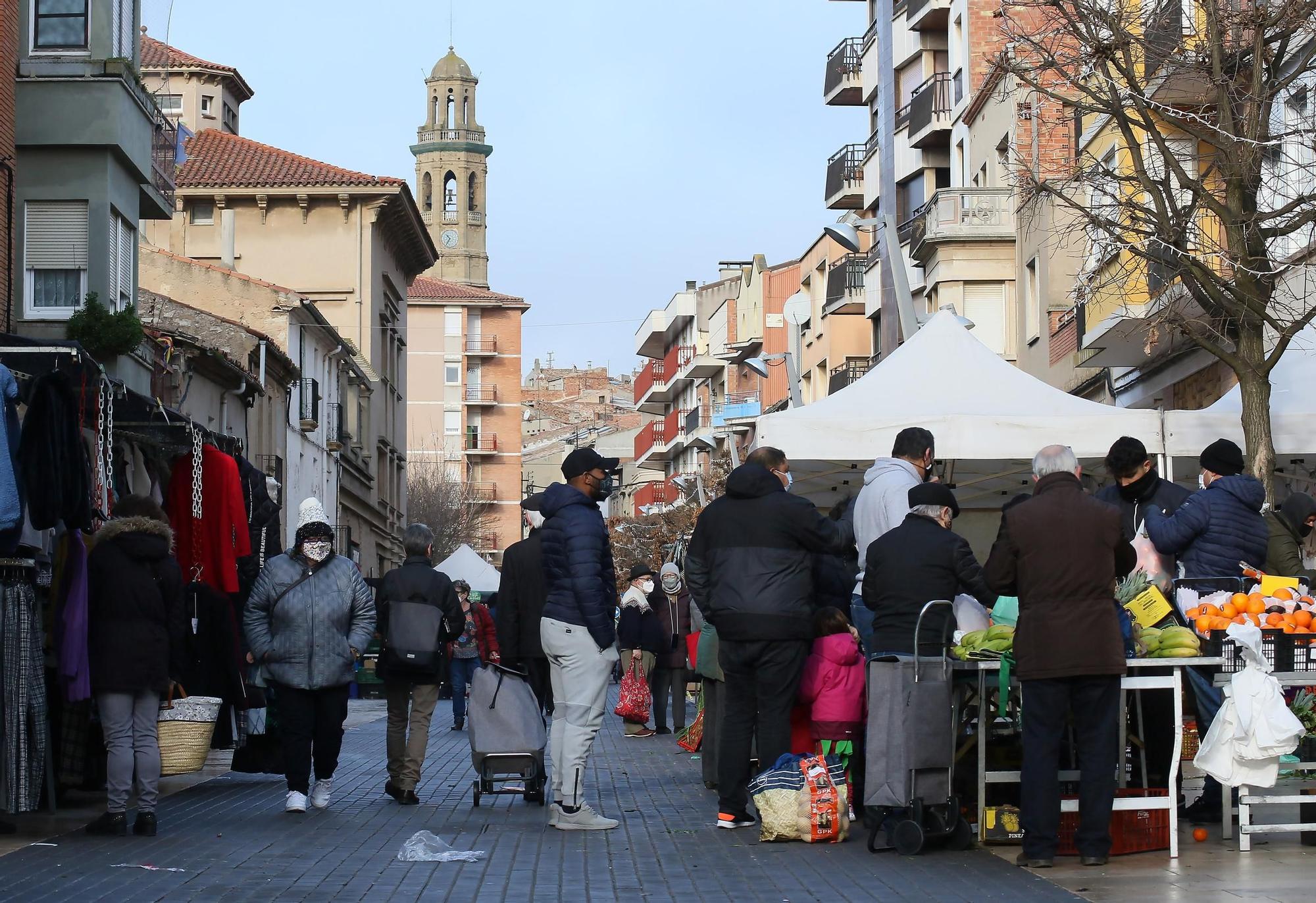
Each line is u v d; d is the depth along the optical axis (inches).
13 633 464.1
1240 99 708.7
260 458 1630.2
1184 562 444.8
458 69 6845.5
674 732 954.1
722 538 446.9
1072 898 332.5
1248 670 390.6
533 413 7190.0
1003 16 818.2
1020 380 629.0
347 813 524.4
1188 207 710.5
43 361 511.2
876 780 405.1
